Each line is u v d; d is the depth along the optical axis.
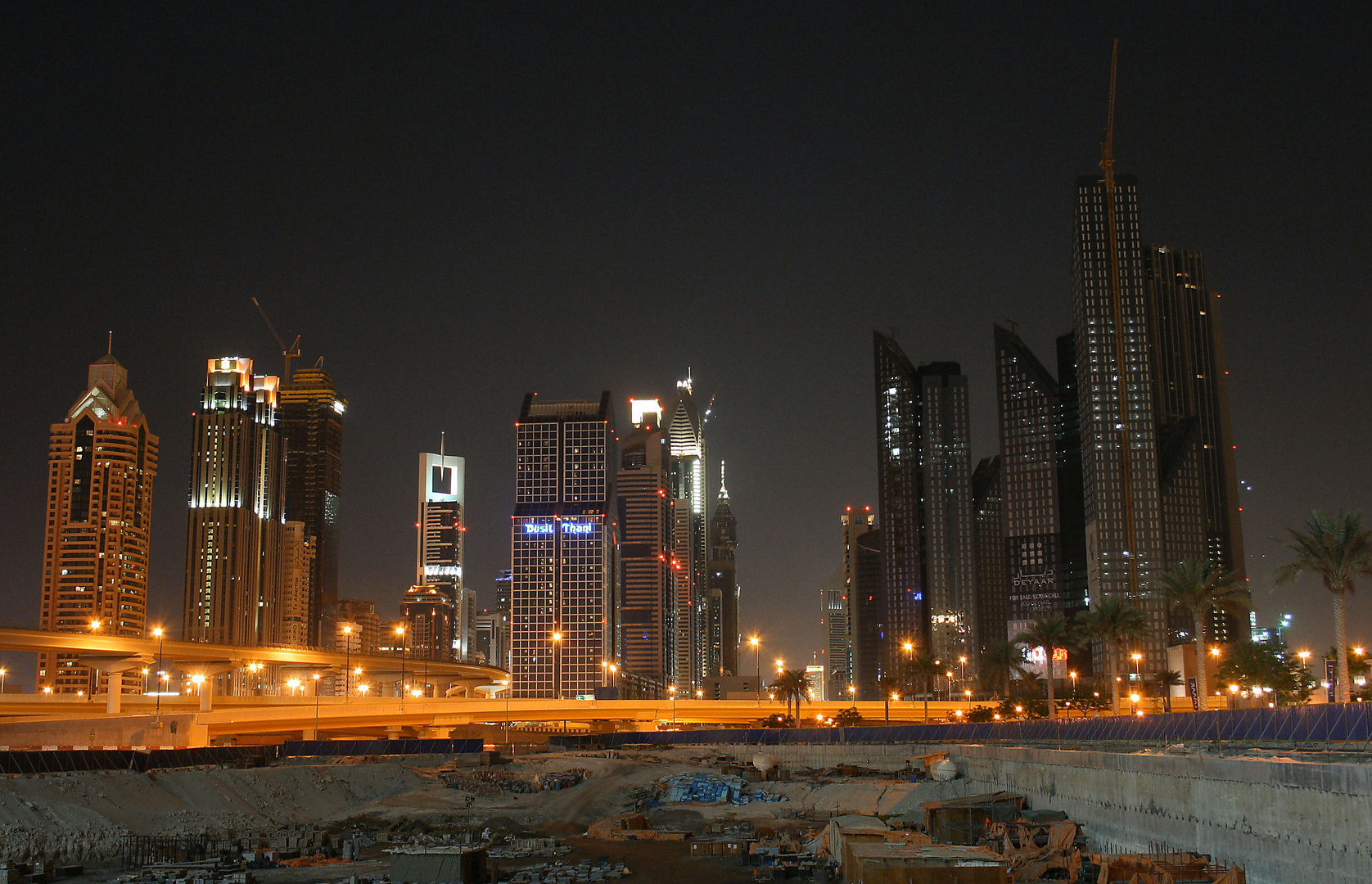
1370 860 60.97
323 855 105.06
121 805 116.06
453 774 163.25
